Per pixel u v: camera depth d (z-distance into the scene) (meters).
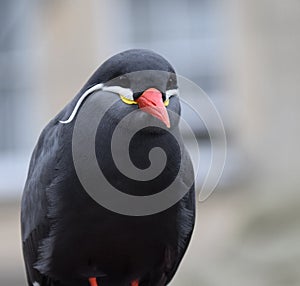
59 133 9.28
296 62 21.53
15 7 22.19
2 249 21.84
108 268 9.35
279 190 17.62
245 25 21.83
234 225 17.77
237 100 21.81
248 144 21.47
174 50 22.05
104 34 21.91
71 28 21.98
